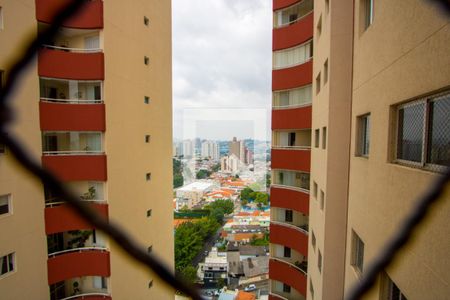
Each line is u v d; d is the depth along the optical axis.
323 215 7.65
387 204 4.26
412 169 3.48
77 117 9.88
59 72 9.62
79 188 10.52
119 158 10.98
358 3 6.23
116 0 10.77
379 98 4.75
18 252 8.77
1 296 8.28
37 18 8.84
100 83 10.25
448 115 3.10
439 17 2.95
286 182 12.68
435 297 2.90
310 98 11.23
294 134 12.55
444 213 2.79
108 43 10.35
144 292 12.85
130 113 11.72
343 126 7.11
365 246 5.34
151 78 13.41
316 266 8.84
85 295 10.66
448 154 3.09
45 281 9.64
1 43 7.92
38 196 9.45
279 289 12.75
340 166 7.14
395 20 4.09
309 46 11.38
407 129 4.01
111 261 10.58
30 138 9.07
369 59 5.32
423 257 3.11
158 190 14.30
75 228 10.03
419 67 3.38
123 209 11.23
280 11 12.55
